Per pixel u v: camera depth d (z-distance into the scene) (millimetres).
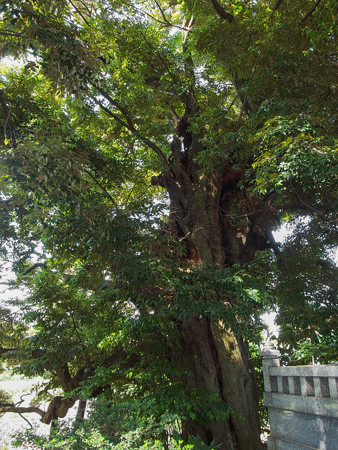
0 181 7535
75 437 6113
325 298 13727
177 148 14727
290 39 10188
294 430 7941
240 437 10125
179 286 8977
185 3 13055
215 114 11703
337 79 10141
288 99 9852
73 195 8125
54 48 7109
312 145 8344
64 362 13734
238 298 9391
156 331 11180
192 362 11305
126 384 12516
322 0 10289
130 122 13898
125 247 9523
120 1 13117
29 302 14523
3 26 7676
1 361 16594
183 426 10805
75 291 14359
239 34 10648
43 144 7684
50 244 10914
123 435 6125
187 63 14148
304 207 14398
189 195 13625
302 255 14492
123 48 13320
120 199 15742
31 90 11367
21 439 6465
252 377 11906
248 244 13664
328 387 7195
